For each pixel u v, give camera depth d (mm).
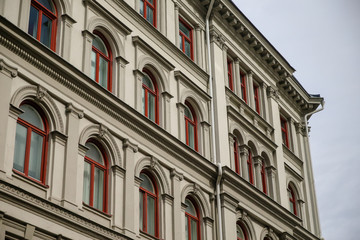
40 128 17641
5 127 16125
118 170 19594
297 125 35125
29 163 17000
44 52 17797
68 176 17594
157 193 21375
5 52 16875
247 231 25719
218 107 26141
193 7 27359
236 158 27047
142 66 22391
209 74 26641
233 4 28766
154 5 25156
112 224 18828
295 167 33375
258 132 28969
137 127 20922
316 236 32156
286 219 28750
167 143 22125
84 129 18750
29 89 17281
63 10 19625
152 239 20281
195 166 23391
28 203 15820
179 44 25734
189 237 22344
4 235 15078
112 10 21938
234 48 29344
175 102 23797
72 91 18719
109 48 21484
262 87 31375
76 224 17078
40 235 16062
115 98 20031
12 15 17625
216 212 23844
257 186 27922
